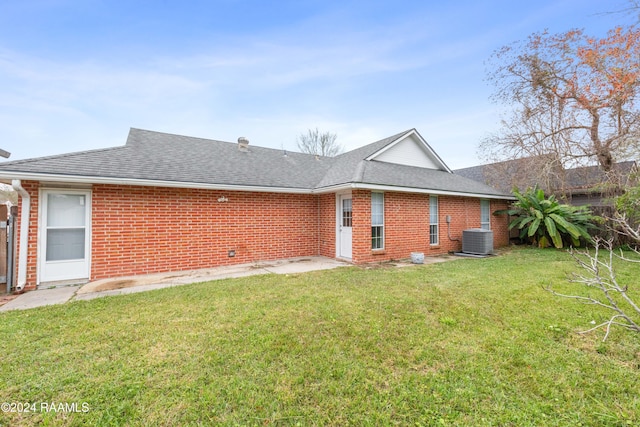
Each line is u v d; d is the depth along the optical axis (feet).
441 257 32.99
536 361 9.64
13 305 15.75
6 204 19.26
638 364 9.41
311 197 33.71
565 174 44.45
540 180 43.78
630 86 34.45
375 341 11.09
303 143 111.04
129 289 19.08
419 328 12.29
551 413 7.29
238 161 33.09
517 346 10.66
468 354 10.12
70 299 16.87
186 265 25.66
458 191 34.73
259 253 29.84
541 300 15.84
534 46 40.19
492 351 10.34
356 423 6.99
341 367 9.28
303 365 9.39
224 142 37.96
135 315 13.85
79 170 20.39
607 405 7.56
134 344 10.78
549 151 42.60
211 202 27.04
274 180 30.78
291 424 6.95
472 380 8.63
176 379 8.63
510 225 40.55
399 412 7.33
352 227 28.53
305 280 20.84
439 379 8.67
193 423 6.94
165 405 7.52
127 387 8.24
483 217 40.55
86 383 8.40
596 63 36.58
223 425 6.88
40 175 18.58
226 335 11.56
